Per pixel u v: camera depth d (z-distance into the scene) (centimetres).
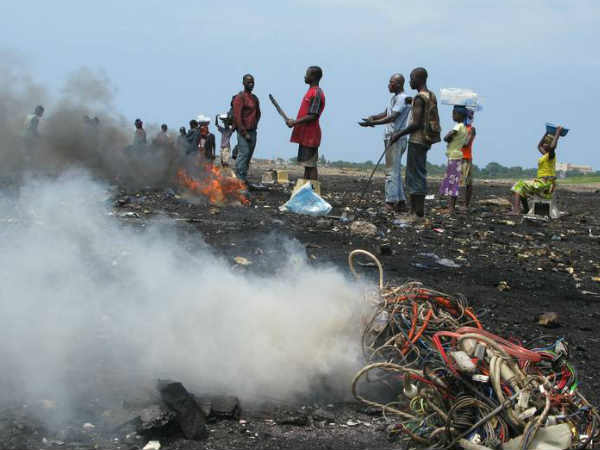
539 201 1341
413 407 350
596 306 657
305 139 1149
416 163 1063
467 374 324
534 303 645
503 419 317
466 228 1102
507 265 815
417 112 1035
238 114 1334
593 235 1165
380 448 334
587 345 525
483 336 340
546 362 362
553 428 308
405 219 1074
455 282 697
